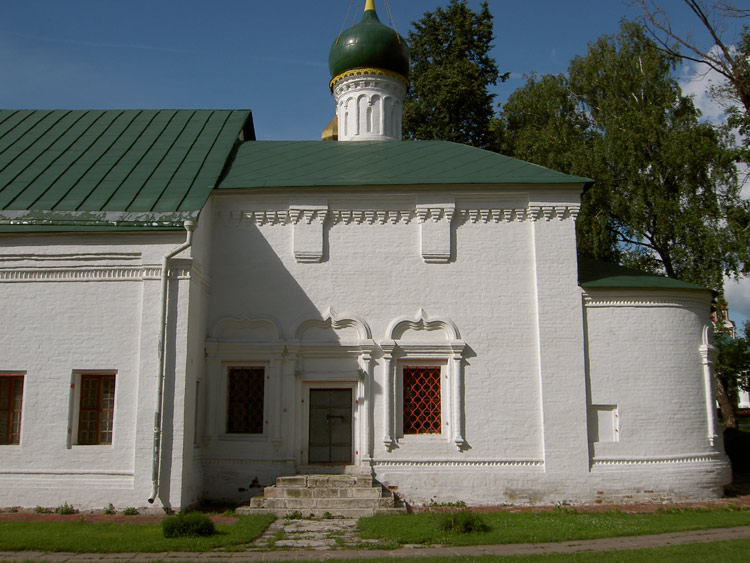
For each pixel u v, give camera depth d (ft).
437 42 115.85
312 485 50.93
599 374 54.80
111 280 51.01
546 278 55.98
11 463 48.83
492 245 57.16
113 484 47.80
